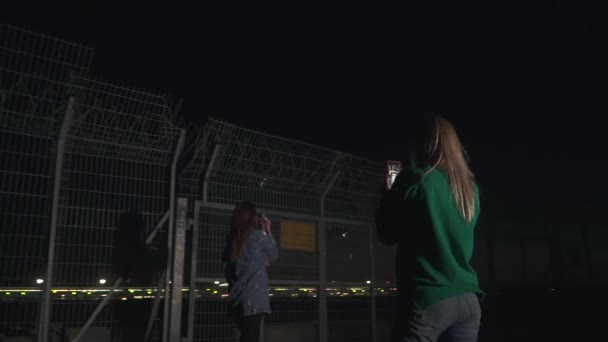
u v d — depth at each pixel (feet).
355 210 25.23
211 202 19.38
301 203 22.71
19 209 15.11
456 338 7.39
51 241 15.23
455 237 7.41
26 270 14.97
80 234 16.30
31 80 15.72
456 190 7.66
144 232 17.72
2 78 15.29
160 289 17.83
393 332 7.54
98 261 16.58
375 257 25.52
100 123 17.07
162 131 18.38
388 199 7.83
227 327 19.10
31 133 15.79
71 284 15.97
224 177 20.18
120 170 17.48
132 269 17.30
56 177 15.60
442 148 8.07
